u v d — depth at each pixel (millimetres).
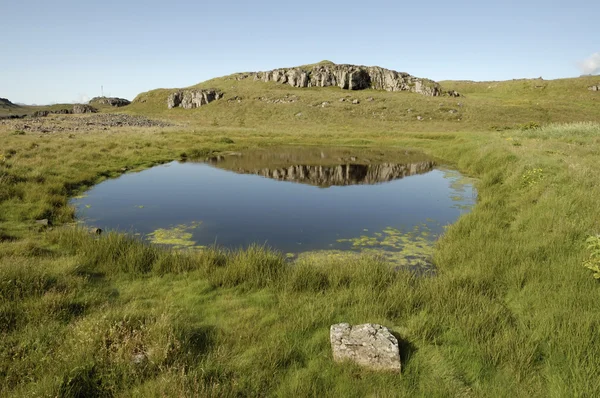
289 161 24547
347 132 44375
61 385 3301
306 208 12688
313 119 63062
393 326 4848
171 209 12219
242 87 110562
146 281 6266
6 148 18312
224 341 4406
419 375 3885
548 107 64625
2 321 4477
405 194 15023
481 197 12984
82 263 6605
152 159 22500
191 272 6629
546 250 6855
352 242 9125
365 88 103375
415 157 26547
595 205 8430
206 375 3678
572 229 7367
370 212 12188
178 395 3268
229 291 5977
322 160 25094
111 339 4090
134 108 99125
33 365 3686
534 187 10992
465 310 5035
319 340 4473
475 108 63469
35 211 10062
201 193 14859
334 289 5992
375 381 3742
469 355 4188
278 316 5055
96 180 16156
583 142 20266
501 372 3922
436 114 60906
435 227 10539
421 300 5465
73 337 4129
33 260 6422
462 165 21422
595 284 5430
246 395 3531
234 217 11406
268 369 3916
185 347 4078
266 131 44688
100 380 3529
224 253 7613
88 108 105188
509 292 5742
